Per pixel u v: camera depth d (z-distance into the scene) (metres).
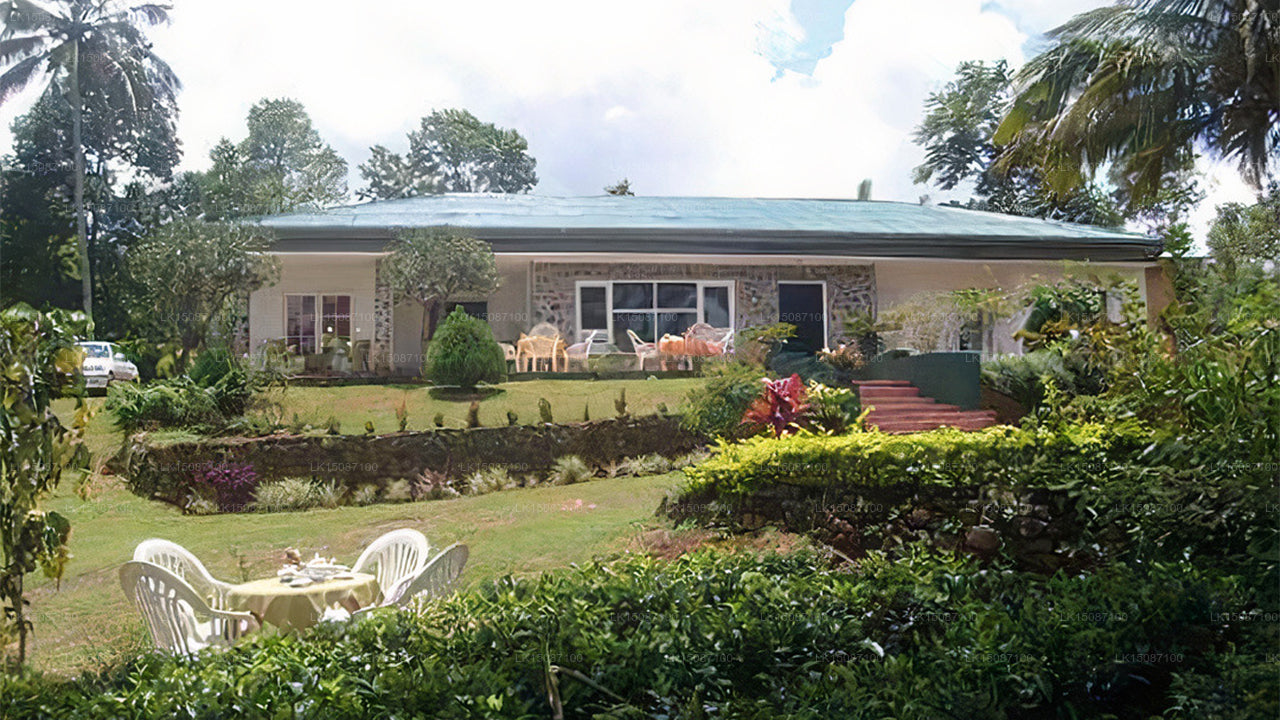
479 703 3.37
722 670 3.92
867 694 3.69
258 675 3.58
